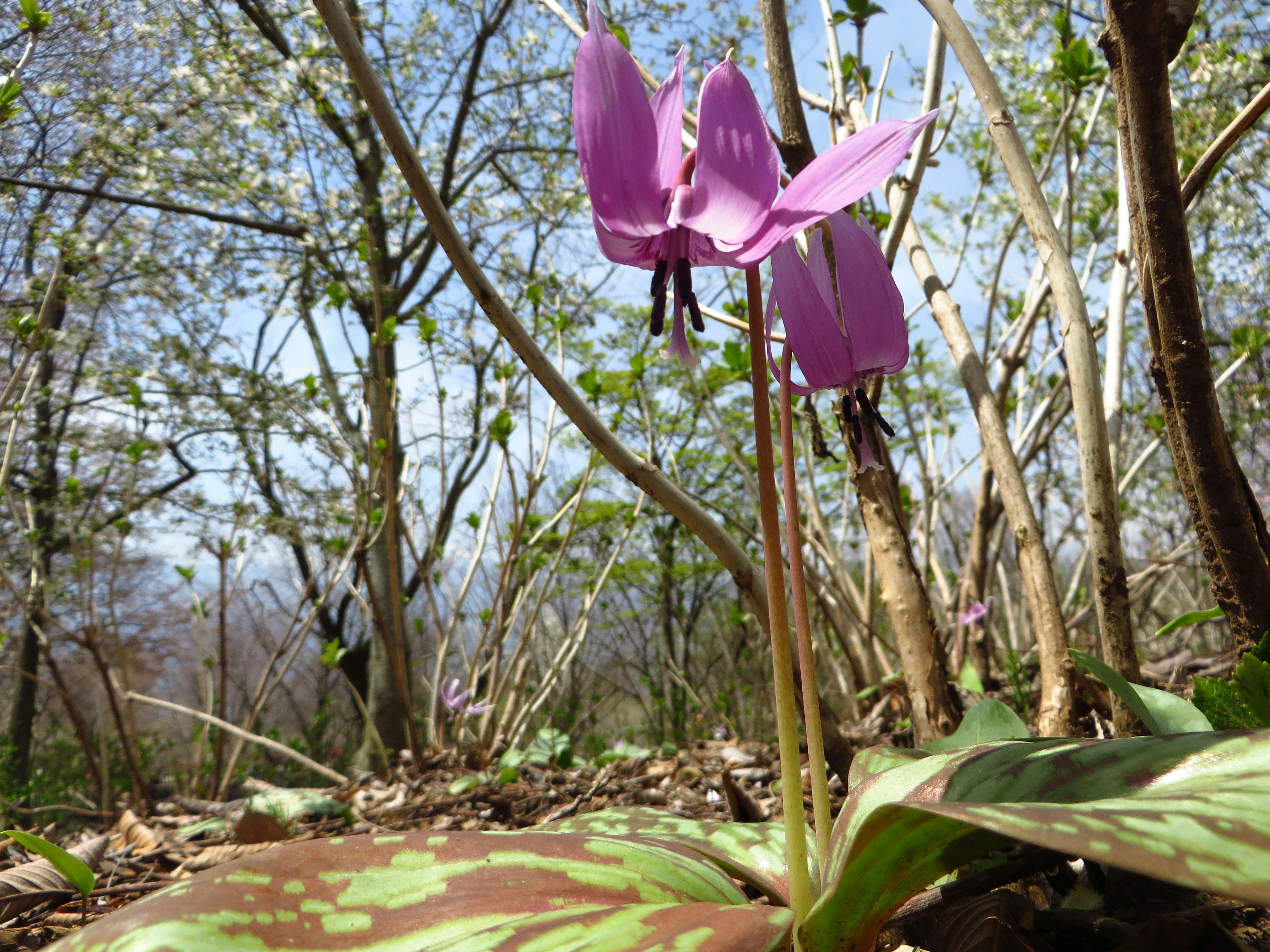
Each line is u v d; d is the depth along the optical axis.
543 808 2.86
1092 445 1.59
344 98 8.89
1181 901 1.16
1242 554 1.32
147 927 0.71
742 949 0.70
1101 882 1.21
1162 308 1.26
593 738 7.81
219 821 2.89
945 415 4.31
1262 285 5.80
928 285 2.35
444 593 5.50
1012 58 5.39
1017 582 5.73
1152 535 6.69
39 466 8.36
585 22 2.25
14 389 2.90
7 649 8.50
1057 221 3.60
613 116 0.82
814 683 0.97
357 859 0.89
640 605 12.84
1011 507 2.01
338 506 9.55
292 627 4.75
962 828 0.77
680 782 2.93
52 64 6.35
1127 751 0.92
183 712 4.08
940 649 2.05
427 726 6.19
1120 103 1.40
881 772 1.11
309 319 8.79
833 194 0.80
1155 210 1.19
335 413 7.76
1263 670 1.18
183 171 8.52
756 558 8.91
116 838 2.87
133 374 7.94
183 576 4.77
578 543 9.94
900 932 1.21
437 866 0.90
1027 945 1.01
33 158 7.15
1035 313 3.22
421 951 0.78
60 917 1.74
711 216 0.84
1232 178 4.88
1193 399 1.28
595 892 0.89
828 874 0.91
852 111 2.48
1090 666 1.34
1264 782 0.73
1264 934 1.06
